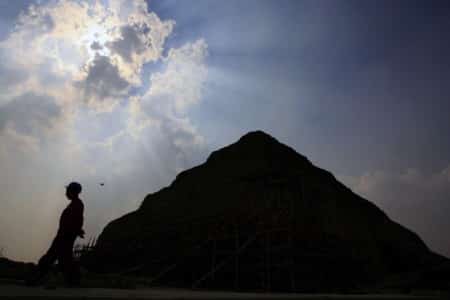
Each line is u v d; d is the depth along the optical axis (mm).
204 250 21125
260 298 5449
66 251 8195
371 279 25078
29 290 5773
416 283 21297
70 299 4273
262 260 19156
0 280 8656
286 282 18766
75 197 8703
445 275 21656
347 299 6008
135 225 35844
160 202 36688
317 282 19422
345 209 33375
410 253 33500
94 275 14875
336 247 22219
